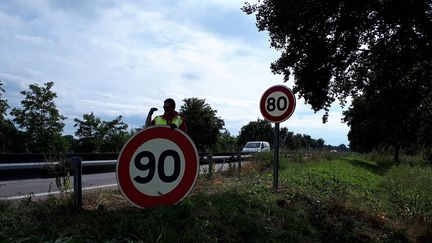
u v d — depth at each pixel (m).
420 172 23.58
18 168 11.05
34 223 4.95
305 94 17.36
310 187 12.02
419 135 20.91
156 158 5.52
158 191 5.53
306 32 15.12
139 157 5.49
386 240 7.89
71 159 5.78
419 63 16.66
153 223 5.10
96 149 42.84
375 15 14.84
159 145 5.54
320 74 16.06
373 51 16.03
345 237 7.30
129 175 5.45
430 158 42.06
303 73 16.20
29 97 36.81
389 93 17.84
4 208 5.63
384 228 8.91
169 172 5.54
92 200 6.88
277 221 6.95
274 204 7.88
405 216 11.62
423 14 13.41
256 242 5.71
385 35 15.50
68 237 4.49
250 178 12.07
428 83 17.59
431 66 16.38
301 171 16.20
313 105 17.62
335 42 15.40
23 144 36.25
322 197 10.34
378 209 12.07
